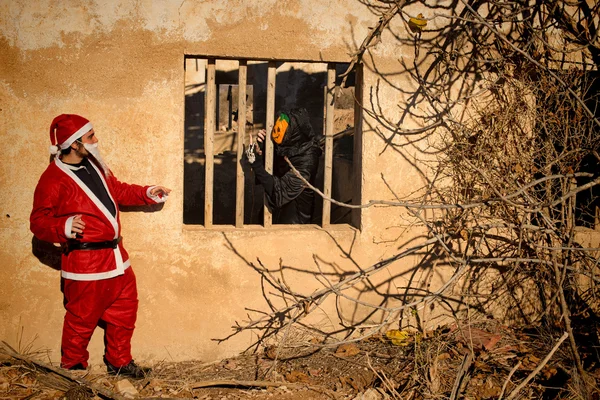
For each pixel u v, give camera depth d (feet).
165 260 16.99
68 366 15.96
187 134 32.55
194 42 16.52
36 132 16.01
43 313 16.56
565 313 13.84
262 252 17.53
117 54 16.19
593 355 16.88
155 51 16.35
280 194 17.87
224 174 32.07
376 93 17.70
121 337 16.22
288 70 31.71
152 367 17.07
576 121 18.07
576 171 18.35
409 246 18.43
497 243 18.89
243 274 17.48
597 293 19.11
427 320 18.78
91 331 15.83
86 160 15.48
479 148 18.21
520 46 18.44
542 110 18.44
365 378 16.20
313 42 17.17
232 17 16.65
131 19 16.17
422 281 18.69
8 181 16.03
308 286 17.94
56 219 14.66
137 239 16.80
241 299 17.56
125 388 15.20
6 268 16.26
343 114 23.53
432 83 18.10
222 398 15.26
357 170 18.34
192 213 32.89
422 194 18.35
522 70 18.34
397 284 18.54
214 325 17.49
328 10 17.20
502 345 17.78
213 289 17.37
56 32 15.85
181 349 17.39
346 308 18.29
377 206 18.12
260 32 16.84
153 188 16.06
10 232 16.19
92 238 15.11
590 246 19.12
